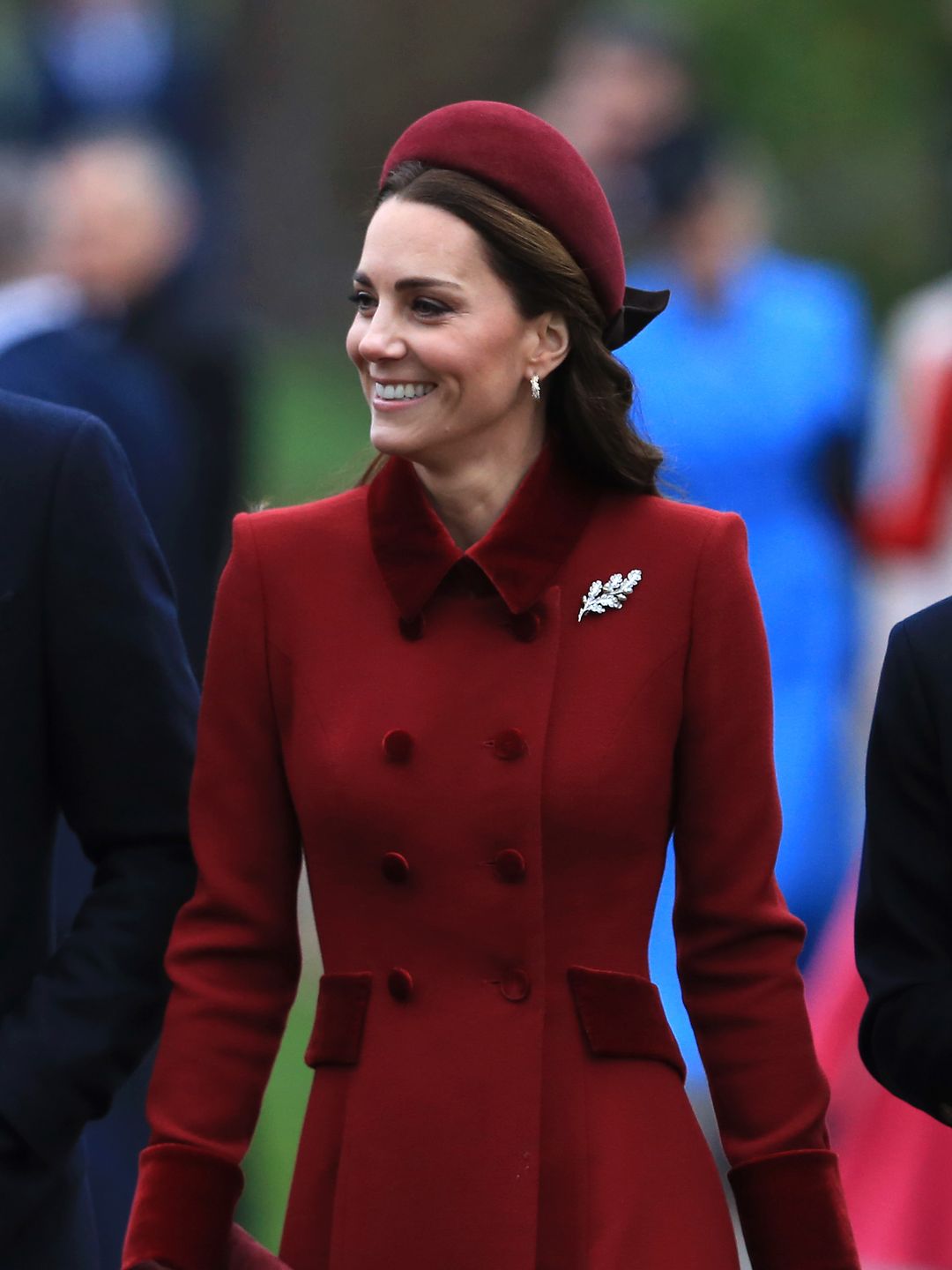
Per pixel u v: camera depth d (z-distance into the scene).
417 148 14.88
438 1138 14.52
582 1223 14.48
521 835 14.60
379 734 14.77
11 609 14.94
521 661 14.79
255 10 74.00
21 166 24.31
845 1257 14.83
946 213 63.53
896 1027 14.95
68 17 46.03
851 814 30.70
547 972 14.66
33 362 23.03
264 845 15.16
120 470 15.30
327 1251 14.74
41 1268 15.16
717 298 28.27
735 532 15.04
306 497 16.27
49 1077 14.75
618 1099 14.65
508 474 15.08
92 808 15.32
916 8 64.12
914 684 15.05
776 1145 14.84
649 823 14.78
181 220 29.59
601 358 15.09
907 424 29.84
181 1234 14.71
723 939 14.98
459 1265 14.45
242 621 15.15
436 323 14.66
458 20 76.94
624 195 29.14
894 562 29.73
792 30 63.88
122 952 15.07
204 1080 14.92
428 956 14.71
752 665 14.95
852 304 28.59
